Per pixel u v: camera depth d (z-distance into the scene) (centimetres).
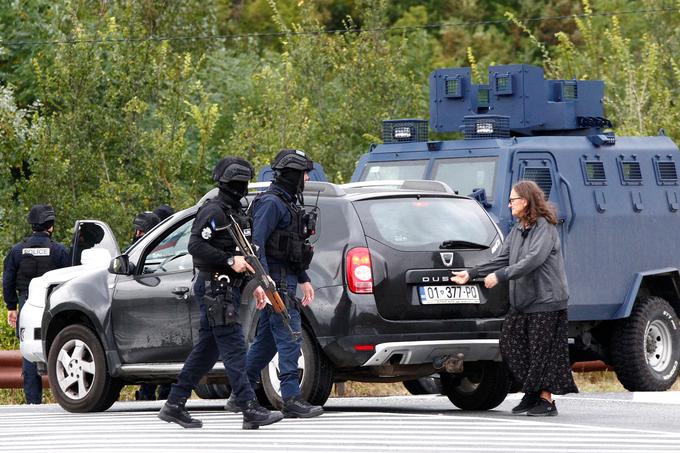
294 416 3130
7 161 7144
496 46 13325
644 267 4619
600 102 4906
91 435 2869
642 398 4025
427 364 3325
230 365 2908
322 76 8319
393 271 3244
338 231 3275
